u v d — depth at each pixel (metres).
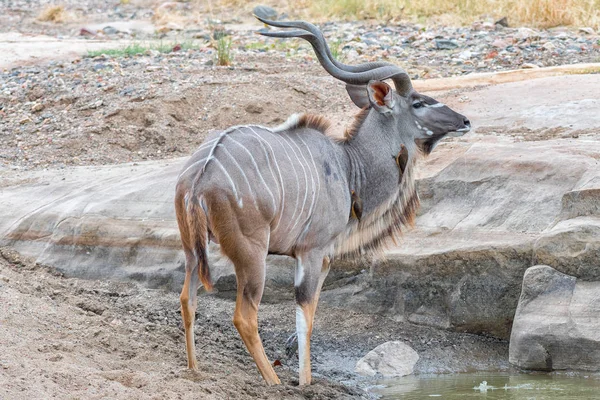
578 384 16.92
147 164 26.08
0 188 25.16
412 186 18.69
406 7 48.47
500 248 18.89
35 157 28.73
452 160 21.52
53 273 22.02
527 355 17.97
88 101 32.25
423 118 18.05
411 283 19.91
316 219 16.70
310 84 32.44
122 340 17.09
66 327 17.31
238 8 56.22
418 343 19.25
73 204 23.11
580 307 17.69
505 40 39.81
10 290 18.38
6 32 53.38
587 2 43.91
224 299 21.19
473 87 30.69
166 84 32.84
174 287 21.31
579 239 17.97
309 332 16.73
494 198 20.19
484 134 25.11
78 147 29.23
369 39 42.19
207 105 31.00
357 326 19.92
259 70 35.19
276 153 16.14
